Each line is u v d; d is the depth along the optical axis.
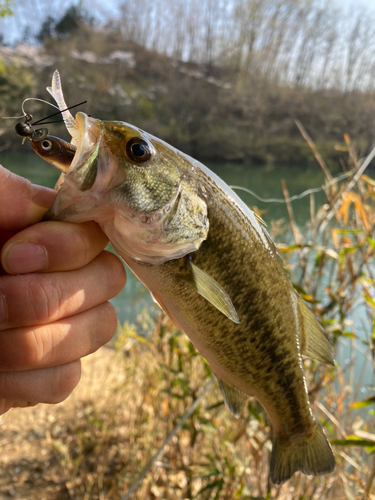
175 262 0.17
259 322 0.18
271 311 0.19
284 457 0.21
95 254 0.16
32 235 0.14
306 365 0.32
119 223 0.15
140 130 0.16
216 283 0.16
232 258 0.18
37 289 0.14
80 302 0.15
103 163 0.15
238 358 0.19
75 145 0.15
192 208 0.17
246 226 0.18
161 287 0.17
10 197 0.16
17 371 0.14
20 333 0.14
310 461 0.21
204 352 0.19
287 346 0.20
